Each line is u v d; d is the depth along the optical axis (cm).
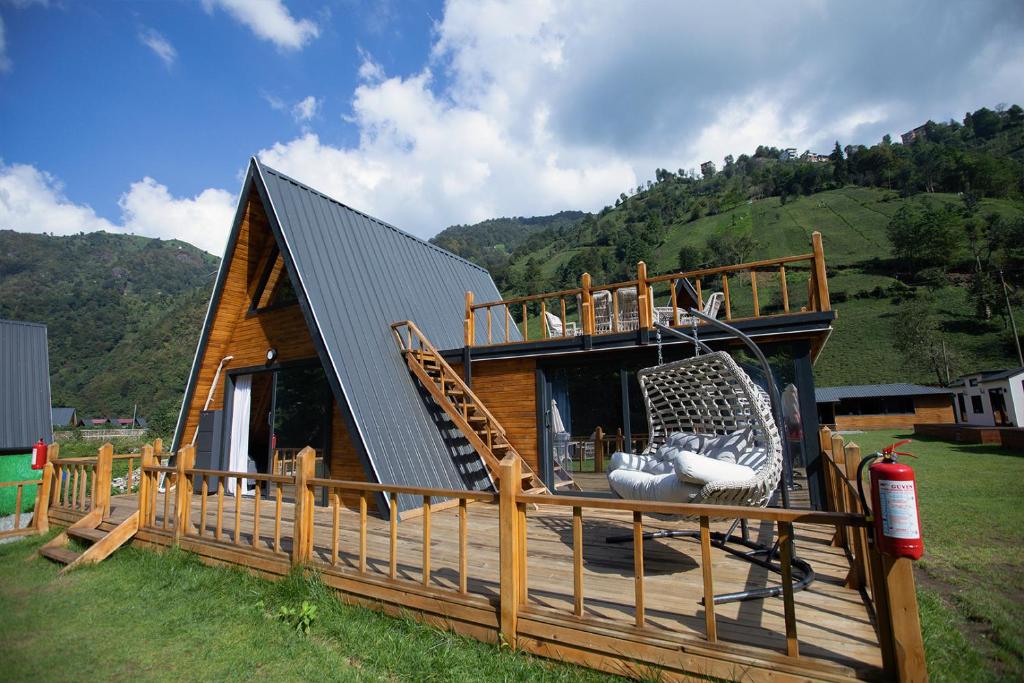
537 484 686
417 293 949
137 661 308
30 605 405
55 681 287
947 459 1281
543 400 755
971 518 631
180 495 509
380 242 963
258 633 336
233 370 877
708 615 237
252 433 1004
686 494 319
